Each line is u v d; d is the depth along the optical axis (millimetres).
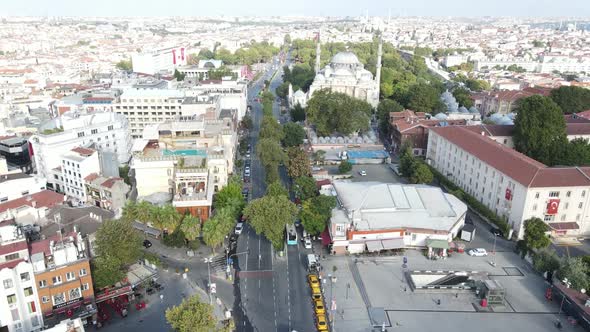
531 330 111438
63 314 107438
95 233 123625
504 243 154250
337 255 144625
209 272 134000
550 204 151625
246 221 163750
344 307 119312
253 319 113938
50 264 106000
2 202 154500
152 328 109688
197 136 188250
